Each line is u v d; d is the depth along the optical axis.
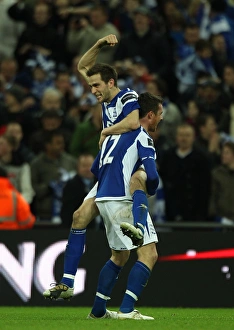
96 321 23.62
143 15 51.44
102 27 52.97
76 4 56.72
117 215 23.69
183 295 35.06
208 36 57.56
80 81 50.78
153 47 51.59
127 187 23.73
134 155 23.88
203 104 48.56
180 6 58.25
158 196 39.47
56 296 24.00
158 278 35.06
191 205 40.19
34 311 31.00
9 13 56.00
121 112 24.06
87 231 34.91
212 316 28.03
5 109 47.94
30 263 34.62
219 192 40.72
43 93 49.47
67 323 22.81
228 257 35.31
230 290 35.25
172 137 47.09
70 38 53.91
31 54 53.59
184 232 35.25
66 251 24.41
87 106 48.12
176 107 48.50
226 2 59.66
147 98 24.69
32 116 48.16
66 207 36.91
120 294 34.69
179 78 52.25
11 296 34.47
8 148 42.09
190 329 21.22
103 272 24.61
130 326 21.72
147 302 34.94
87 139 43.00
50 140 41.38
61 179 40.53
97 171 24.77
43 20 54.25
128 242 23.67
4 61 52.19
